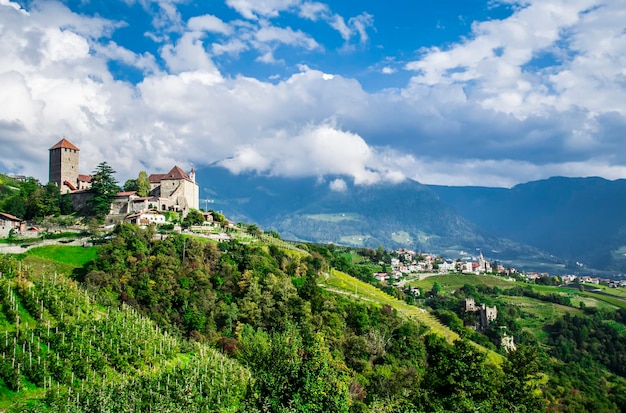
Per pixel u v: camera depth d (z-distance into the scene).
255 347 73.19
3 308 103.69
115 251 170.62
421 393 81.62
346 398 57.91
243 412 57.81
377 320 187.25
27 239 189.00
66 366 93.06
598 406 169.88
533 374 89.31
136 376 100.75
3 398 82.88
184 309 152.12
